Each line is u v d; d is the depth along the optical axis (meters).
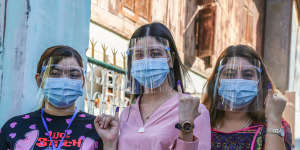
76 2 3.74
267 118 2.47
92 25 4.64
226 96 2.58
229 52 2.68
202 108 2.34
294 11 9.02
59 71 2.67
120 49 5.12
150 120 2.38
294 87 9.01
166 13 6.23
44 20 3.46
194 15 7.01
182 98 2.06
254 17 8.65
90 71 3.94
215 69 2.81
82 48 3.78
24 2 3.40
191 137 2.04
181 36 6.59
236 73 2.58
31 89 3.31
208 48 6.86
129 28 5.34
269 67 8.88
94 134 2.65
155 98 2.49
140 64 2.39
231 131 2.62
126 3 5.33
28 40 3.35
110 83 4.25
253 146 2.49
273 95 2.47
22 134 2.60
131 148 2.33
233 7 7.77
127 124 2.47
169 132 2.27
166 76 2.44
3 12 3.40
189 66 6.67
